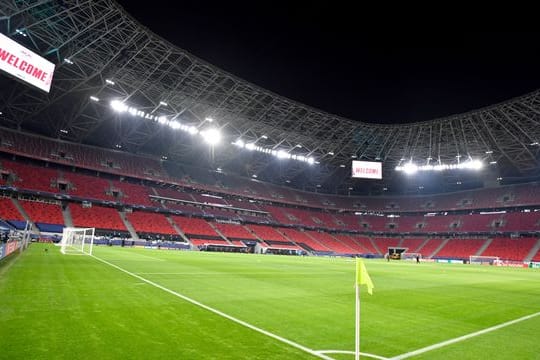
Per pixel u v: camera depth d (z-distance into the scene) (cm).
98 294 1043
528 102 4791
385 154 7325
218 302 1042
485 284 2136
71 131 5803
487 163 7238
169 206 6475
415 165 7600
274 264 3152
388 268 3550
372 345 682
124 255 2972
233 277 1791
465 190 8350
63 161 5678
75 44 3919
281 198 8306
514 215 7244
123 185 6316
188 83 4862
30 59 3388
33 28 3600
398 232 8419
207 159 7400
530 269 4956
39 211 5000
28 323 691
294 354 599
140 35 4009
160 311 864
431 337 766
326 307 1067
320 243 7638
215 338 664
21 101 4669
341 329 795
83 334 640
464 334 808
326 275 2253
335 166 8019
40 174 5462
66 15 3559
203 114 5644
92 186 5872
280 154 7119
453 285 1977
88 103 4922
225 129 6200
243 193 7706
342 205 9031
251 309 967
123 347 580
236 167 7975
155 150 6950
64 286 1154
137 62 4397
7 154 5362
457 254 7106
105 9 3631
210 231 6438
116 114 5400
